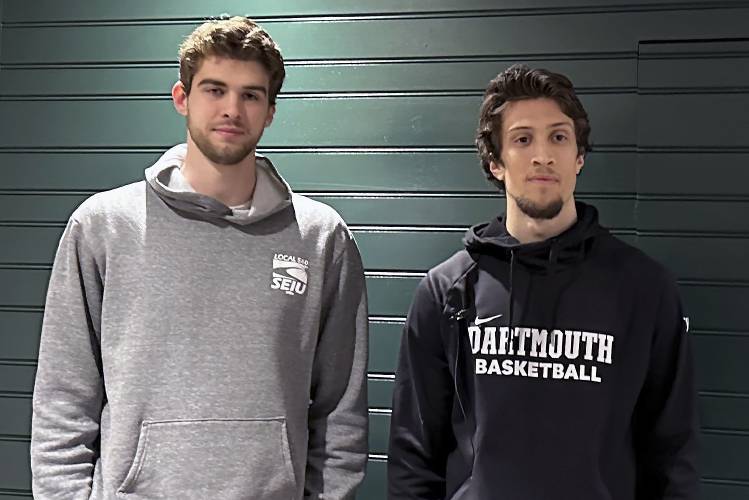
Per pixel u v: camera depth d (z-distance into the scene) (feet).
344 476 6.56
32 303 9.20
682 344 6.31
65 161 9.25
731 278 8.14
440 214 8.68
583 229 6.31
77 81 9.28
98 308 6.42
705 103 8.26
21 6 9.36
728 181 8.19
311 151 8.91
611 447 6.09
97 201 6.56
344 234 7.00
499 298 6.40
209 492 6.01
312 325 6.60
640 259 6.43
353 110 8.86
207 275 6.35
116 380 6.20
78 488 6.09
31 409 9.09
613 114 8.39
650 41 8.38
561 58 8.51
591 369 6.10
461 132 8.66
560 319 6.23
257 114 6.40
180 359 6.17
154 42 9.19
